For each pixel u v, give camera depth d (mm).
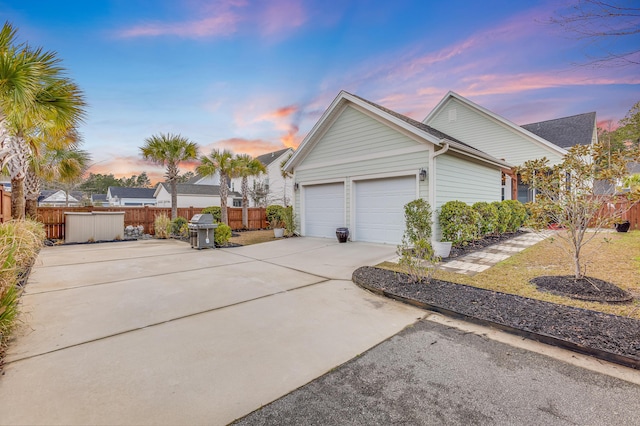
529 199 15766
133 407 1985
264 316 3691
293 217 12250
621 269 5332
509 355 2721
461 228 7852
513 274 5332
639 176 6855
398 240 8844
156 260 7367
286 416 1924
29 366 2490
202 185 31219
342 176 10289
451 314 3641
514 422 1866
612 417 1905
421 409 1993
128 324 3426
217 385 2254
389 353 2760
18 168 8375
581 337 2859
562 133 14875
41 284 5109
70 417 1875
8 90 4172
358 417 1918
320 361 2617
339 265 6637
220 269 6367
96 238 11102
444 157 8453
